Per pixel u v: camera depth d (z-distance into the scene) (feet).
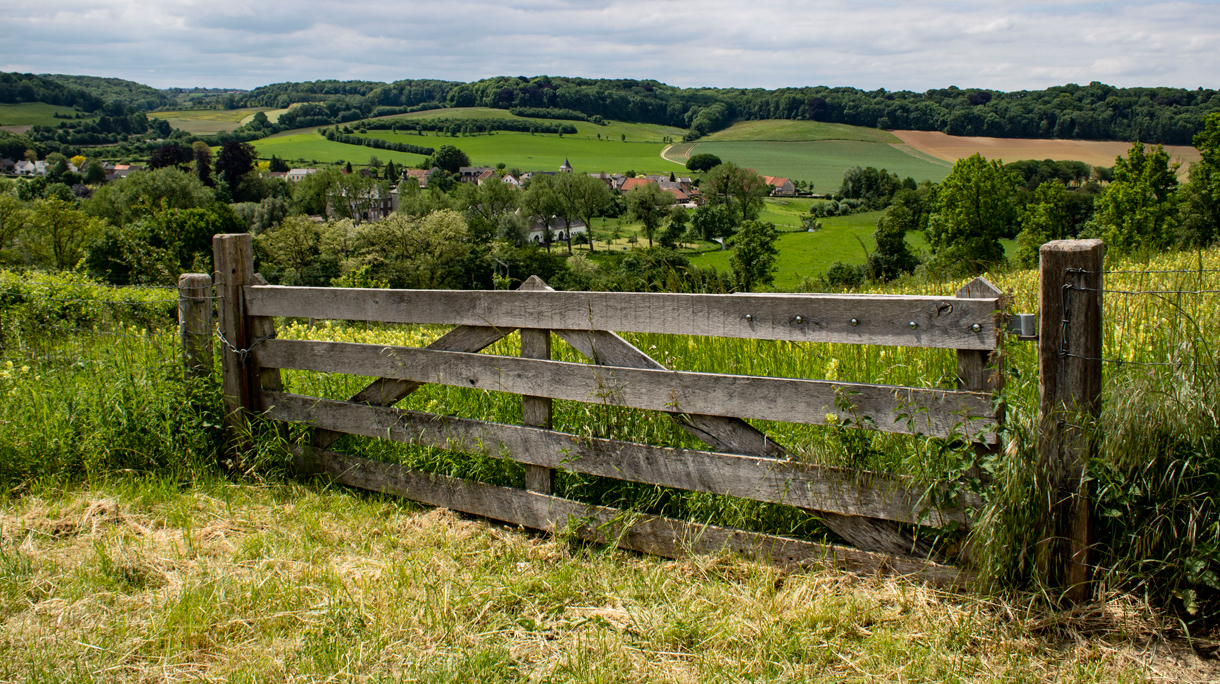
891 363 14.34
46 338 23.34
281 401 16.39
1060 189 173.78
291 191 492.54
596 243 347.77
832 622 10.27
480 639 10.36
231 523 14.14
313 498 15.21
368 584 11.62
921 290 23.58
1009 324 9.96
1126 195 143.23
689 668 9.66
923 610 10.24
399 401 16.87
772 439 11.77
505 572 12.11
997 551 10.05
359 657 9.96
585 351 12.97
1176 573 9.57
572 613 11.01
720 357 15.58
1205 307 13.97
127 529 13.85
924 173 510.58
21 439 16.30
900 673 9.23
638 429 13.29
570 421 14.39
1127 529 9.84
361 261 224.33
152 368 17.42
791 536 12.05
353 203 410.11
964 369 10.29
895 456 11.43
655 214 338.13
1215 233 118.11
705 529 12.25
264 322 16.55
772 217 374.63
